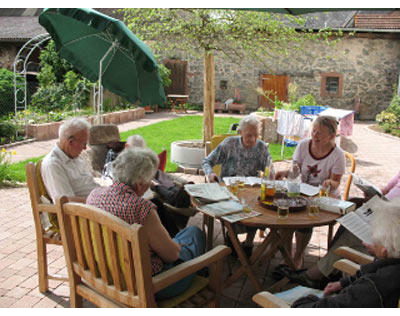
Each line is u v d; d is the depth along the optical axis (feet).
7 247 11.94
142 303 5.76
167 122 44.42
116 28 13.01
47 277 9.32
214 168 14.80
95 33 16.24
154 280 5.90
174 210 11.74
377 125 49.47
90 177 10.04
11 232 13.16
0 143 28.94
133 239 5.49
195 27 20.56
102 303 6.46
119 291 6.12
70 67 47.62
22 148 28.19
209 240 10.77
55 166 8.97
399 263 5.15
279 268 9.99
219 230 13.93
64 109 40.68
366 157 28.94
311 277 8.73
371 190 9.00
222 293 9.62
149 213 6.31
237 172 12.40
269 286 9.94
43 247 9.11
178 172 22.24
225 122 45.80
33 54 57.21
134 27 21.31
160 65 55.67
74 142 9.21
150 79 14.74
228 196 9.66
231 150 12.28
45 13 13.38
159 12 20.45
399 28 53.67
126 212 6.24
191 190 9.89
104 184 11.05
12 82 38.91
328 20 57.36
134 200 6.31
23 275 10.23
